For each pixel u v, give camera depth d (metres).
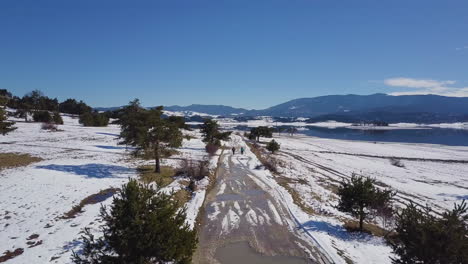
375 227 17.45
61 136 48.47
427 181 36.81
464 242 8.36
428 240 8.74
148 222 7.11
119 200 7.38
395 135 155.62
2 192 17.77
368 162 52.41
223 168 31.64
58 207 15.45
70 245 11.23
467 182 37.19
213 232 14.26
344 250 12.72
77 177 22.41
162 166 29.30
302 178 30.98
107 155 34.03
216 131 49.47
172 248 7.23
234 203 19.02
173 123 27.30
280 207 18.38
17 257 10.19
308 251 12.38
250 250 12.40
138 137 24.30
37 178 21.31
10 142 38.69
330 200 23.41
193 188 21.53
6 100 26.52
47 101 116.88
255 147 57.62
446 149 80.62
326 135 154.25
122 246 7.00
